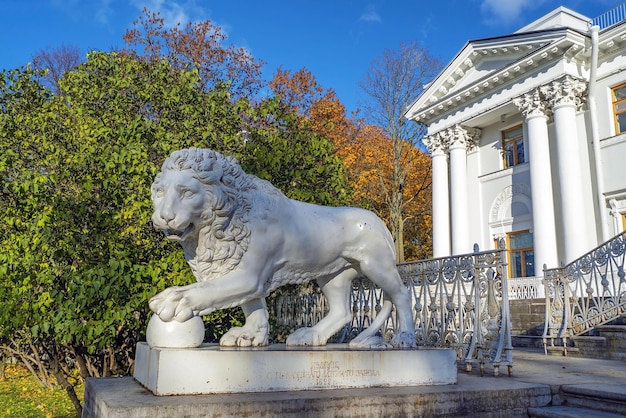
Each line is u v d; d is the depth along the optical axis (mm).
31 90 6371
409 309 4141
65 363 6887
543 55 18266
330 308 4168
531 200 19234
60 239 5184
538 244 17906
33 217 5207
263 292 3553
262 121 7039
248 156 6340
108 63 6539
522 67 19125
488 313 4555
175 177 3191
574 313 8594
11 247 5000
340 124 26203
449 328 4961
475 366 5020
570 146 17516
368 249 3992
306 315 6371
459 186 21969
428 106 23234
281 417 2879
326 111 25422
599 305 8250
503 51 20297
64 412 7332
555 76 18094
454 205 21969
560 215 18359
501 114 20844
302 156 6594
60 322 4875
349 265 4102
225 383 3059
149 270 5113
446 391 3408
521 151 20953
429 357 3686
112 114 6273
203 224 3299
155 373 2973
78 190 5477
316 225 3795
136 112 6461
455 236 21734
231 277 3373
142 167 5324
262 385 3145
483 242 21500
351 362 3414
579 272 8680
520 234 20203
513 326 11945
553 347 8203
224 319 6434
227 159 3477
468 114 21766
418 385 3602
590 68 17625
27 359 7395
